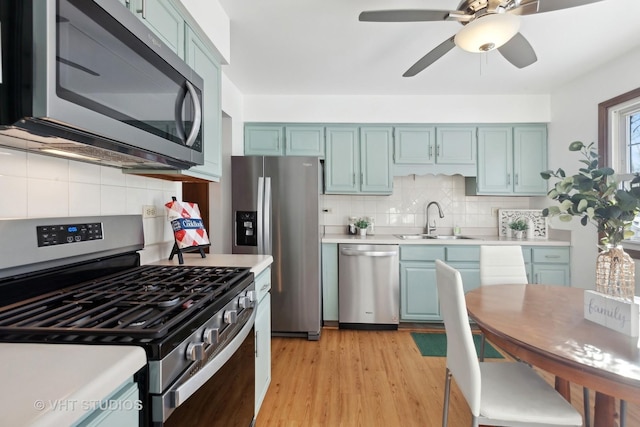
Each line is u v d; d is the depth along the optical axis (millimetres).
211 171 1732
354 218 3623
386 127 3318
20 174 976
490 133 3279
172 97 1162
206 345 913
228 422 1114
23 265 934
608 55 2412
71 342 683
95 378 538
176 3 1362
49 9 652
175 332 758
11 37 652
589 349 1010
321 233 3416
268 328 1874
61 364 588
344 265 3008
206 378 873
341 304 3014
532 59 1892
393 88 3113
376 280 2982
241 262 1648
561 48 2307
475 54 2420
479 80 2906
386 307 2982
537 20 1962
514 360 2404
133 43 936
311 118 3303
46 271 1029
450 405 1825
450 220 3590
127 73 912
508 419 1119
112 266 1332
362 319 2994
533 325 1229
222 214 2850
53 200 1091
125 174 1463
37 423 423
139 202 1569
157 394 688
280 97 3303
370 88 3119
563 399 1190
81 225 1145
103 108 816
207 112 1685
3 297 896
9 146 926
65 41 693
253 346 1449
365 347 2625
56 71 668
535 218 3340
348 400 1873
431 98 3291
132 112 937
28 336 699
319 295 2822
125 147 971
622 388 860
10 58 653
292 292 2814
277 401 1862
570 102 2945
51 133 766
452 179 3588
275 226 2826
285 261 2818
